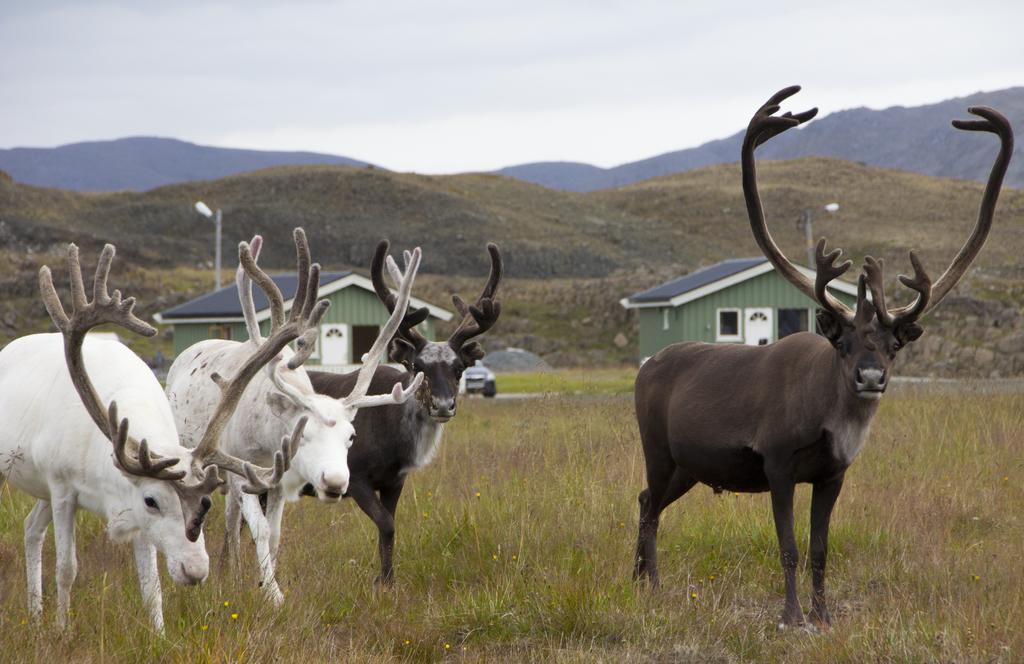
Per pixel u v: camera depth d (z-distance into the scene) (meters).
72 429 9.89
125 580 11.29
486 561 12.55
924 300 10.02
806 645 9.80
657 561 12.51
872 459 18.00
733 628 10.37
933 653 9.16
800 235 188.88
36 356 10.84
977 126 10.66
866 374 9.88
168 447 9.41
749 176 11.06
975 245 10.66
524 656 9.99
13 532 13.70
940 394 28.06
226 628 9.69
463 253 182.38
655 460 12.29
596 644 10.17
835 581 12.15
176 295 91.44
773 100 11.23
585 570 11.74
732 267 56.19
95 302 9.34
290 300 42.38
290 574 12.09
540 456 17.89
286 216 197.25
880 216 198.00
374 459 12.62
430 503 14.73
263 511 12.34
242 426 11.98
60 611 9.91
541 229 198.12
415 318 12.66
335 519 14.88
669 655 9.84
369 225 195.38
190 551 9.12
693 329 54.03
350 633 10.61
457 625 10.69
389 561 12.25
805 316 54.66
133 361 10.69
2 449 10.45
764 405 10.93
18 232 158.38
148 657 9.02
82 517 14.12
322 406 10.77
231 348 12.79
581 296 87.00
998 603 10.40
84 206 196.12
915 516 14.11
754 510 14.10
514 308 87.44
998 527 14.15
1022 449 18.81
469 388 46.22
